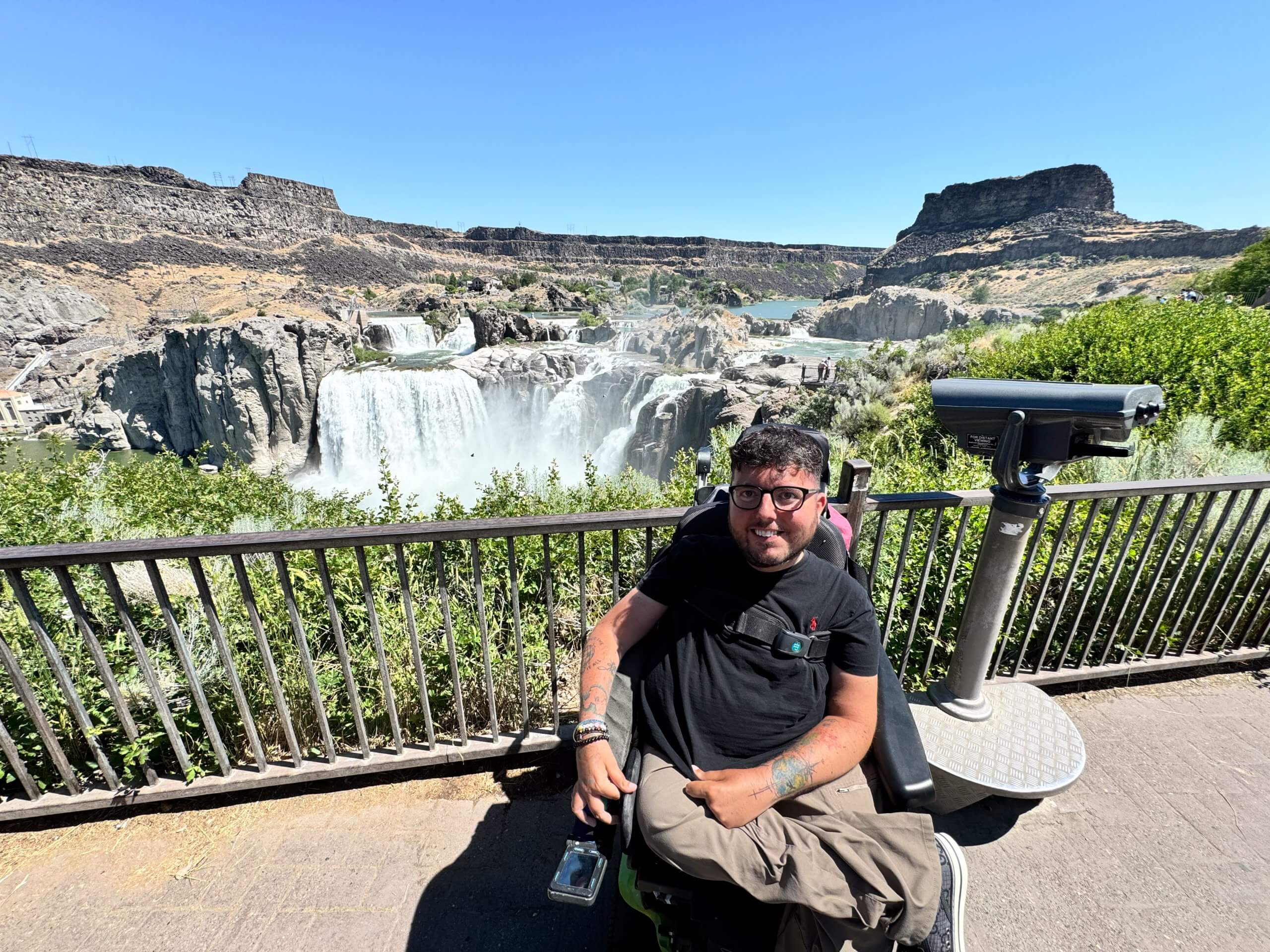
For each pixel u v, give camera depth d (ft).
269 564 11.62
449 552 12.73
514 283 526.16
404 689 9.12
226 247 602.03
